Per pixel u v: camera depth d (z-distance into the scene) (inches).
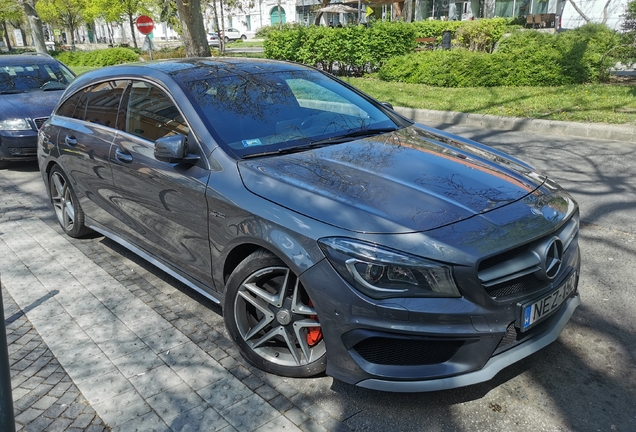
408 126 165.5
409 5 1012.5
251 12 2282.2
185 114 141.8
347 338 103.0
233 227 120.3
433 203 109.9
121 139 160.6
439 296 97.7
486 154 143.6
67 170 189.2
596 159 277.4
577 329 135.5
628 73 535.2
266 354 120.0
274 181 119.1
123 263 183.6
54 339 138.0
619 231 191.5
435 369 100.8
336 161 129.0
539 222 109.1
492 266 101.2
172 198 139.1
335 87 173.3
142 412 110.0
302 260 106.1
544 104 400.2
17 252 194.1
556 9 1118.4
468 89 496.7
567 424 104.1
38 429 106.3
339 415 107.9
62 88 351.6
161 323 144.5
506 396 112.2
